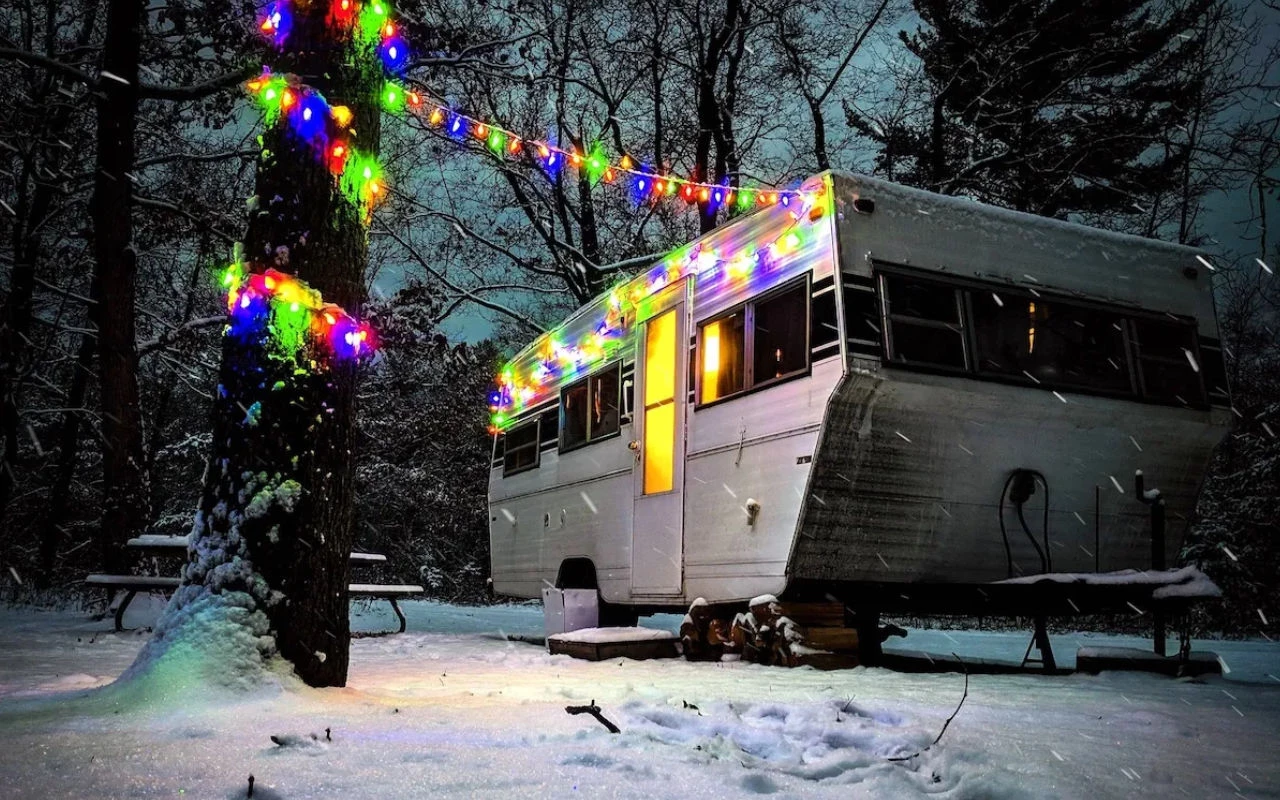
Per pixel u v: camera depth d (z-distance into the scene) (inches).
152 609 461.1
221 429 181.6
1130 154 783.1
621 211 858.1
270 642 171.0
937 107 771.4
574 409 420.2
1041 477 282.2
